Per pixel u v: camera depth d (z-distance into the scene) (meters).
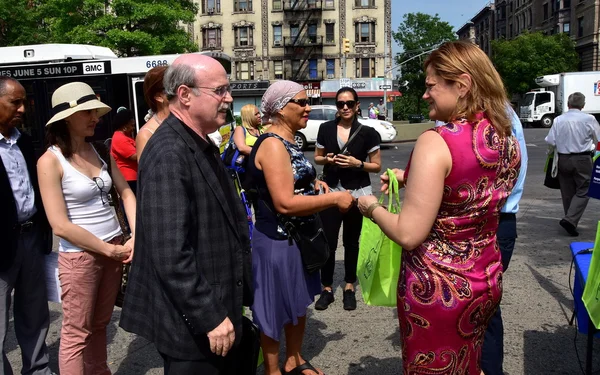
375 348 3.74
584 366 3.37
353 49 45.22
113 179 3.04
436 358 2.00
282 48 45.75
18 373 3.51
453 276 1.95
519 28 60.00
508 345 3.69
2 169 2.82
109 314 3.00
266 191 2.94
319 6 44.84
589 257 3.18
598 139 6.43
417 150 1.92
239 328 2.18
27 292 3.04
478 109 1.96
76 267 2.77
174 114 2.10
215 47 45.78
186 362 2.05
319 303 4.47
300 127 3.02
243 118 5.15
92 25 23.91
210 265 2.04
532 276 5.13
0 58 11.80
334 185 4.53
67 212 2.77
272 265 2.95
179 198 1.92
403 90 63.94
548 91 32.12
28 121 11.27
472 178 1.88
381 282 2.39
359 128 4.47
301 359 3.25
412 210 1.89
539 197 9.53
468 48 1.97
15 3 24.50
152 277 2.06
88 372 3.00
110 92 11.16
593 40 43.50
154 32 25.80
